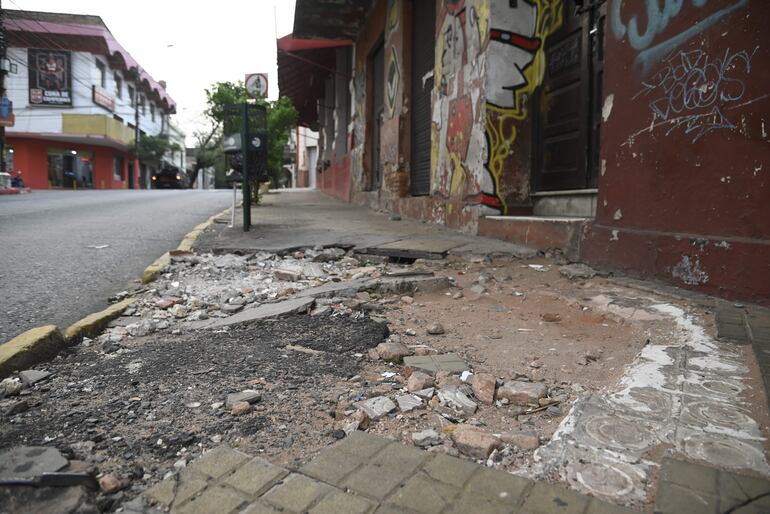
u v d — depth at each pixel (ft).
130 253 20.06
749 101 11.00
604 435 6.30
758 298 10.93
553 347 10.04
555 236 17.39
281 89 73.41
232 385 8.29
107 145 125.29
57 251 19.99
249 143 23.89
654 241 13.43
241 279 16.12
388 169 36.63
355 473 5.74
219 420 7.14
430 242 19.84
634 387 7.55
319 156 90.58
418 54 32.63
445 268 16.87
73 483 5.52
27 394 8.15
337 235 22.45
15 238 22.71
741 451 5.90
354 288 14.20
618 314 11.46
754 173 10.98
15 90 106.93
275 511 5.17
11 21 101.60
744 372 7.98
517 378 8.52
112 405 7.65
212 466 5.91
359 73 48.78
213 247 19.40
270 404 7.63
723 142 11.60
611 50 14.99
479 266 16.65
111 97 123.13
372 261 18.60
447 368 8.87
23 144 110.01
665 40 13.04
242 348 10.07
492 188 21.74
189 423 7.07
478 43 22.08
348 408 7.43
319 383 8.40
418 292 14.40
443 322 11.87
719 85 11.64
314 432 6.82
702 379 7.77
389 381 8.54
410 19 33.55
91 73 112.78
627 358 9.24
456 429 6.69
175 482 5.65
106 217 32.30
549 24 21.70
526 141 22.04
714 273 11.81
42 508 5.21
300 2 42.83
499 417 7.29
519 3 21.34
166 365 9.24
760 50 10.75
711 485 5.28
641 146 13.91
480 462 6.10
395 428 6.97
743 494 5.14
